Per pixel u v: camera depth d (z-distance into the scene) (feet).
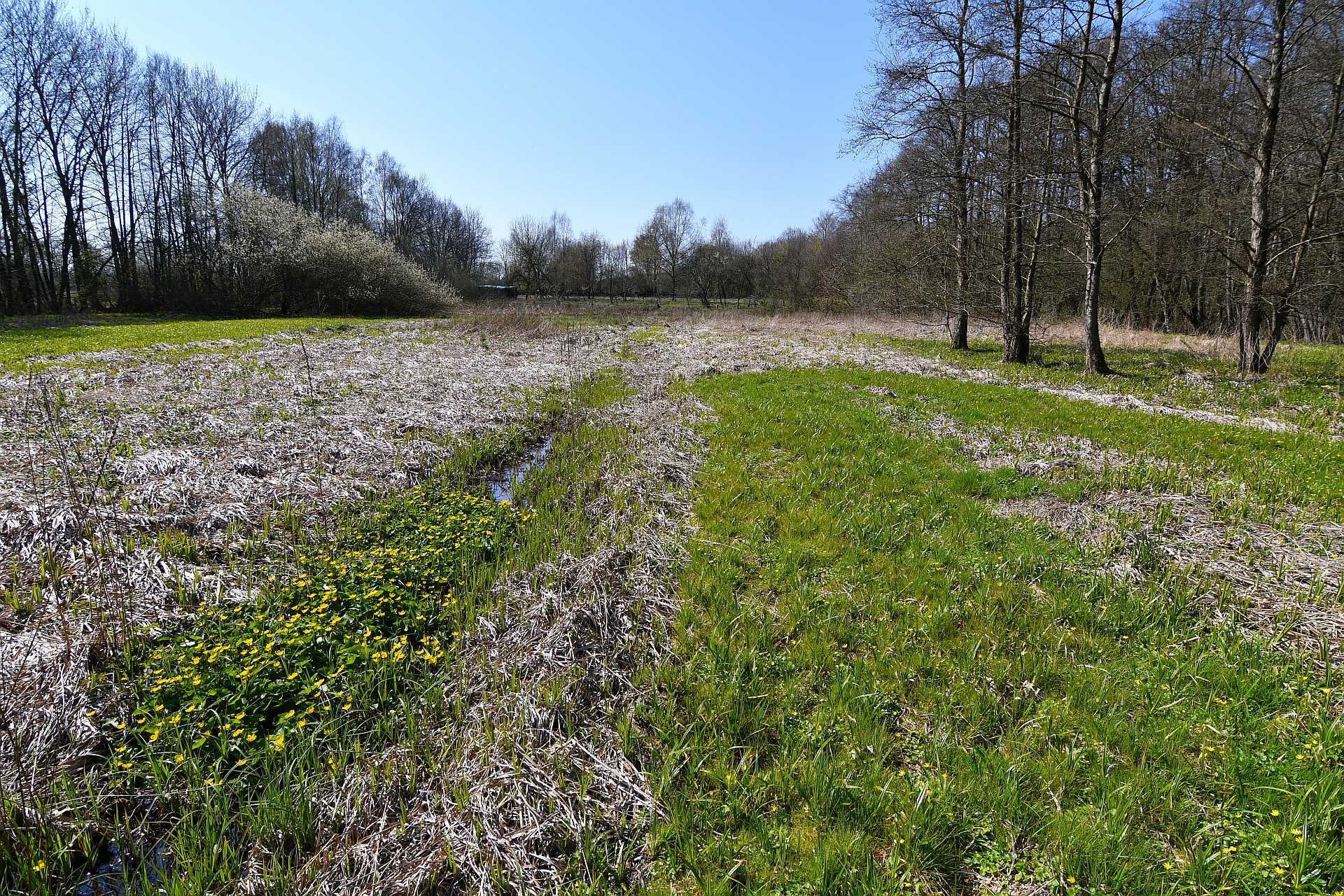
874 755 11.28
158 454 26.03
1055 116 60.23
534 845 9.91
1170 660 13.60
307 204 173.99
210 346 61.36
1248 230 59.67
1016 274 64.08
